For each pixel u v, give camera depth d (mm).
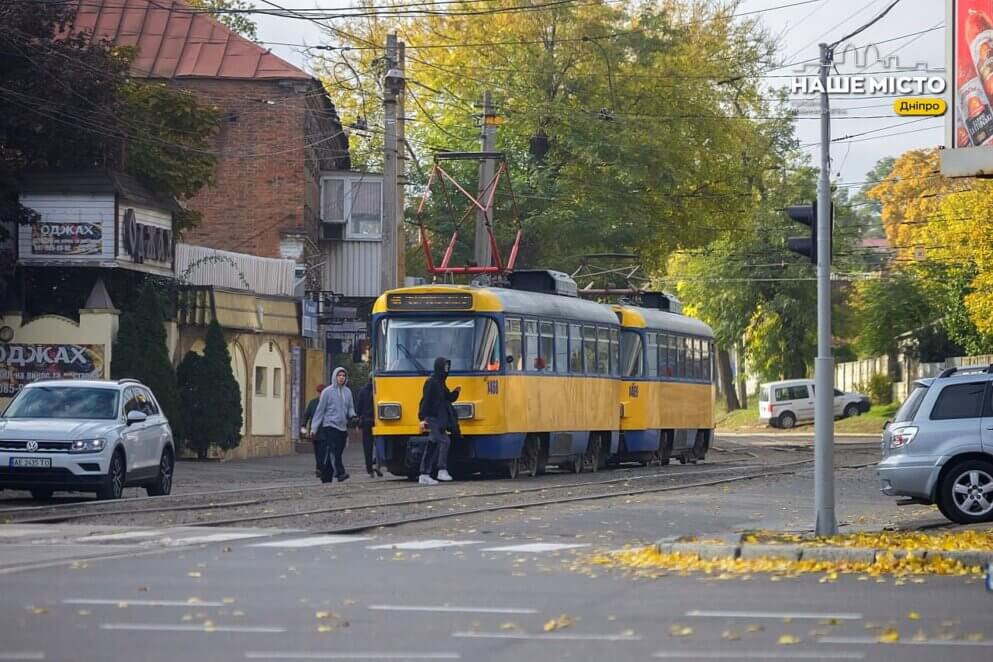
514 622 30859
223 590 35406
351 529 52438
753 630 29891
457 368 85062
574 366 97312
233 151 141875
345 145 178125
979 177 58281
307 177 145125
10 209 97438
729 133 163250
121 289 104875
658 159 153625
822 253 49188
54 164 101688
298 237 141750
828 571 40812
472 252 161875
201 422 106562
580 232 151875
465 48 158750
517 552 45938
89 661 25703
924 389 57406
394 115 97000
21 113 97125
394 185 96750
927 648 27797
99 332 98000
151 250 103812
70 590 34969
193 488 79938
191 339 111500
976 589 37281
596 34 155750
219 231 142000
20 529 51469
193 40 143375
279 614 31531
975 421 56312
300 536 49969
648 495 73312
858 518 61000
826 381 49125
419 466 86062
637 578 39188
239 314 113938
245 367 117625
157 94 107125
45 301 102812
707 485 82500
